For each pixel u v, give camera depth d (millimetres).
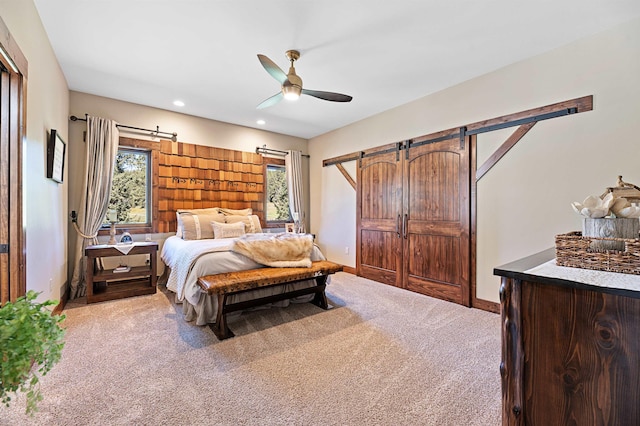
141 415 1478
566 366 1049
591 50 2441
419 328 2617
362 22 2293
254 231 4523
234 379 1806
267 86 3467
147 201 4191
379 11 2166
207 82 3359
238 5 2105
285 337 2410
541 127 2732
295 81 2596
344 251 5047
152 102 3984
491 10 2150
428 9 2145
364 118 4633
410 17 2230
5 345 673
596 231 1234
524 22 2285
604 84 2377
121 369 1900
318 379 1817
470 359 2074
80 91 3607
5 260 1807
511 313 1165
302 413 1512
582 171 2492
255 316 2883
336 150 5219
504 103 2980
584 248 1188
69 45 2615
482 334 2494
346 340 2363
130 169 4059
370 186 4520
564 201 2596
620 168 2305
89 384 1734
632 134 2250
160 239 4188
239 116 4566
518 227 2891
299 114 4461
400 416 1495
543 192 2723
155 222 4152
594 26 2334
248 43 2582
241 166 5043
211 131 4719
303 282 3344
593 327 997
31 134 2084
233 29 2387
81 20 2270
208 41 2555
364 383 1779
